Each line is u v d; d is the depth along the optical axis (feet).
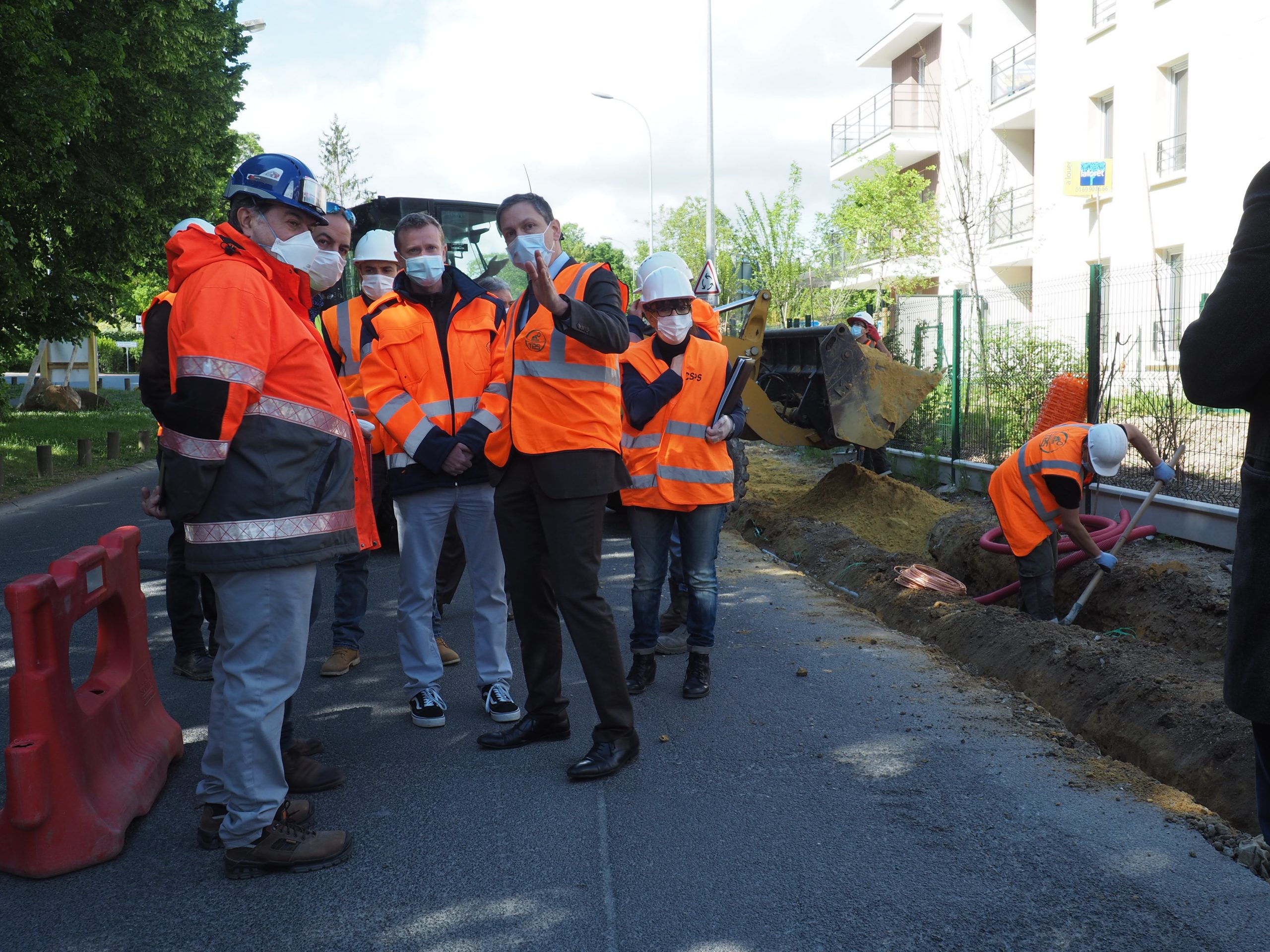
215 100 61.72
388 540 28.89
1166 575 20.54
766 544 29.99
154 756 12.62
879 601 22.16
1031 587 20.90
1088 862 10.43
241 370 9.51
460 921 9.52
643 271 16.28
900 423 31.32
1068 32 65.10
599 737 13.12
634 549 16.53
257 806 10.28
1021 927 9.25
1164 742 13.26
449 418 14.84
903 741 13.91
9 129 44.83
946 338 39.78
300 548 10.05
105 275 58.95
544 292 11.50
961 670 17.33
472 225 33.73
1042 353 33.53
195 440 9.46
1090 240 63.36
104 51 49.88
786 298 87.81
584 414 12.74
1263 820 6.48
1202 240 53.16
